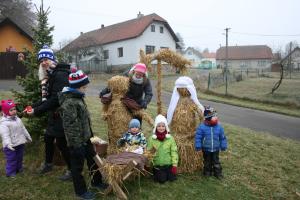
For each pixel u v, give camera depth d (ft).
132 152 17.38
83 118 15.21
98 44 138.21
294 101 64.39
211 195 17.43
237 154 25.00
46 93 18.25
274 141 31.12
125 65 131.23
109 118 19.29
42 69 18.53
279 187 19.24
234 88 85.76
